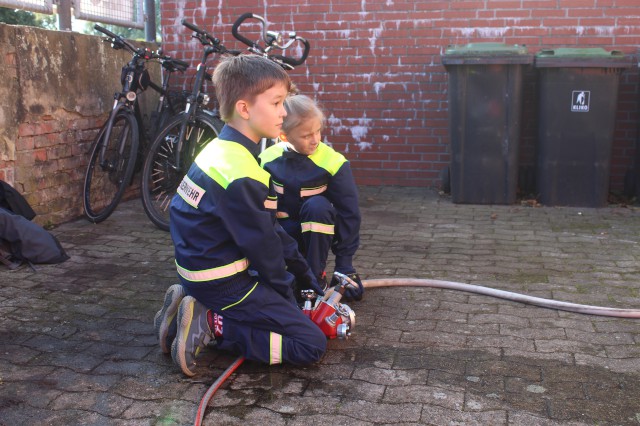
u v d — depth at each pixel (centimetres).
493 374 285
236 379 281
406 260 457
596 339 320
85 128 574
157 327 302
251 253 267
